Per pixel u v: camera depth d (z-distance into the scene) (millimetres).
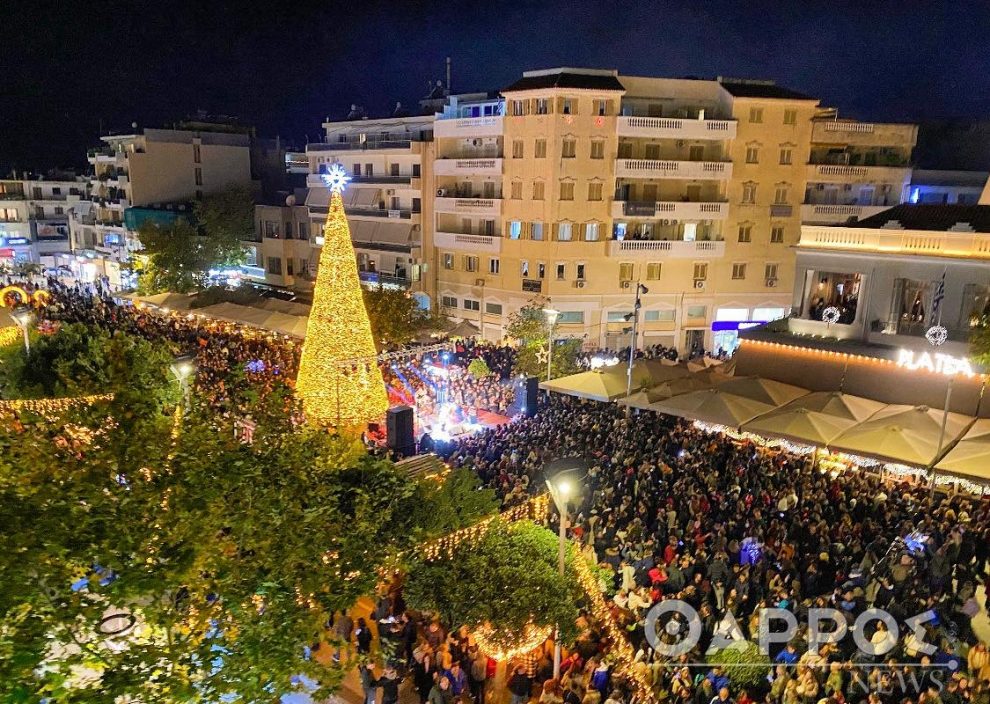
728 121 47312
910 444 22094
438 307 53469
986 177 57250
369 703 14547
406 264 55531
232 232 64875
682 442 26609
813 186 51219
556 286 46906
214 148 75938
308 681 15539
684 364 33031
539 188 46438
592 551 17766
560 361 35531
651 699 13820
